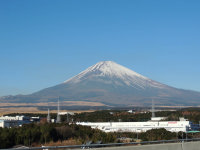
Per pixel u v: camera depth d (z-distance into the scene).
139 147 26.86
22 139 71.19
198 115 197.25
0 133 70.56
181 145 29.98
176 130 133.50
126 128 142.25
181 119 148.38
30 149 22.42
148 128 139.00
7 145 67.38
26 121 169.75
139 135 96.00
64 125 92.38
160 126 137.00
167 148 28.83
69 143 56.59
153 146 27.78
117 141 62.28
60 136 80.94
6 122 151.25
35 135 73.94
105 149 25.09
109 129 144.25
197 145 31.47
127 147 26.06
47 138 75.31
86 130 87.00
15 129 76.31
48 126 83.12
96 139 62.41
